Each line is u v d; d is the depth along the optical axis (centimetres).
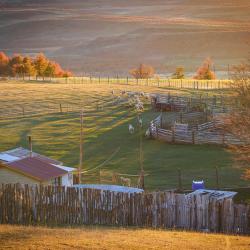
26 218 5178
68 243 3684
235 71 11912
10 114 14738
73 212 5156
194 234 4394
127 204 5138
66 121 13588
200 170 8750
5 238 3834
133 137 11600
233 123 6962
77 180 8000
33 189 5181
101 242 3750
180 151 10125
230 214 5022
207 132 10556
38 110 15112
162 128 11950
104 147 10981
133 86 19162
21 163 6700
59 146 11256
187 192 7256
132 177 8581
